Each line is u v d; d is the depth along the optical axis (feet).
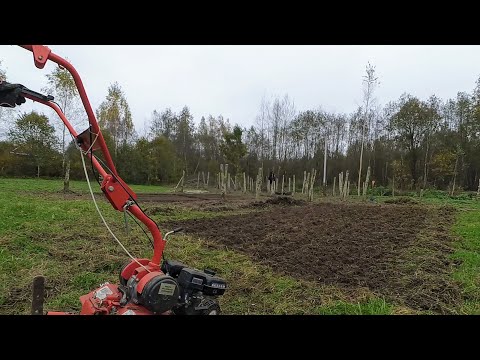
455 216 50.65
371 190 104.73
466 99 133.39
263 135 161.58
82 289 18.21
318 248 28.25
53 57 11.08
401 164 131.23
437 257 26.18
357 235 34.04
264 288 18.72
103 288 12.27
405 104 139.64
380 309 15.76
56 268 20.68
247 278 20.20
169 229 34.12
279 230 35.27
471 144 129.70
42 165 112.78
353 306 16.10
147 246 26.08
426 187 128.98
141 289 11.07
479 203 75.25
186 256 24.36
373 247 28.99
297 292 18.20
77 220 33.63
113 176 12.03
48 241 26.16
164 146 153.48
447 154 119.34
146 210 43.96
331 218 44.75
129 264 12.61
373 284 19.94
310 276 21.11
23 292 17.16
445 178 136.15
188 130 180.96
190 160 174.60
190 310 12.25
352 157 151.84
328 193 110.63
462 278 20.93
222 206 54.39
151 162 145.18
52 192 61.87
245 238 31.19
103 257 22.70
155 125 185.47
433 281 20.25
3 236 26.12
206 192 97.60
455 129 136.87
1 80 10.89
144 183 144.97
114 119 135.44
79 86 11.60
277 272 21.65
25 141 109.91
